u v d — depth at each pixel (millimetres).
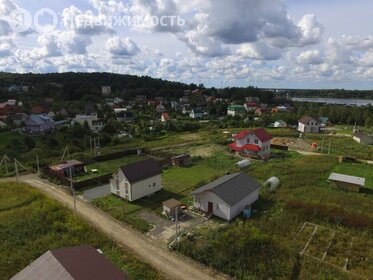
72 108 112125
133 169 31344
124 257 20281
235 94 183625
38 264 15430
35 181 37062
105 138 63594
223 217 26328
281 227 23844
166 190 33844
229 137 63812
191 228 24688
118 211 27984
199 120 104625
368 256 20125
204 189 27422
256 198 30000
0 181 37094
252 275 18156
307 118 79188
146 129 75875
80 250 16875
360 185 32094
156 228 24812
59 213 26250
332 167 41469
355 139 63188
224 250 20312
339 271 18375
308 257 19828
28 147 57594
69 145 58938
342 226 24109
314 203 27641
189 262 19984
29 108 103312
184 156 45188
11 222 24609
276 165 42344
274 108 134250
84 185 34750
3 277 17984
